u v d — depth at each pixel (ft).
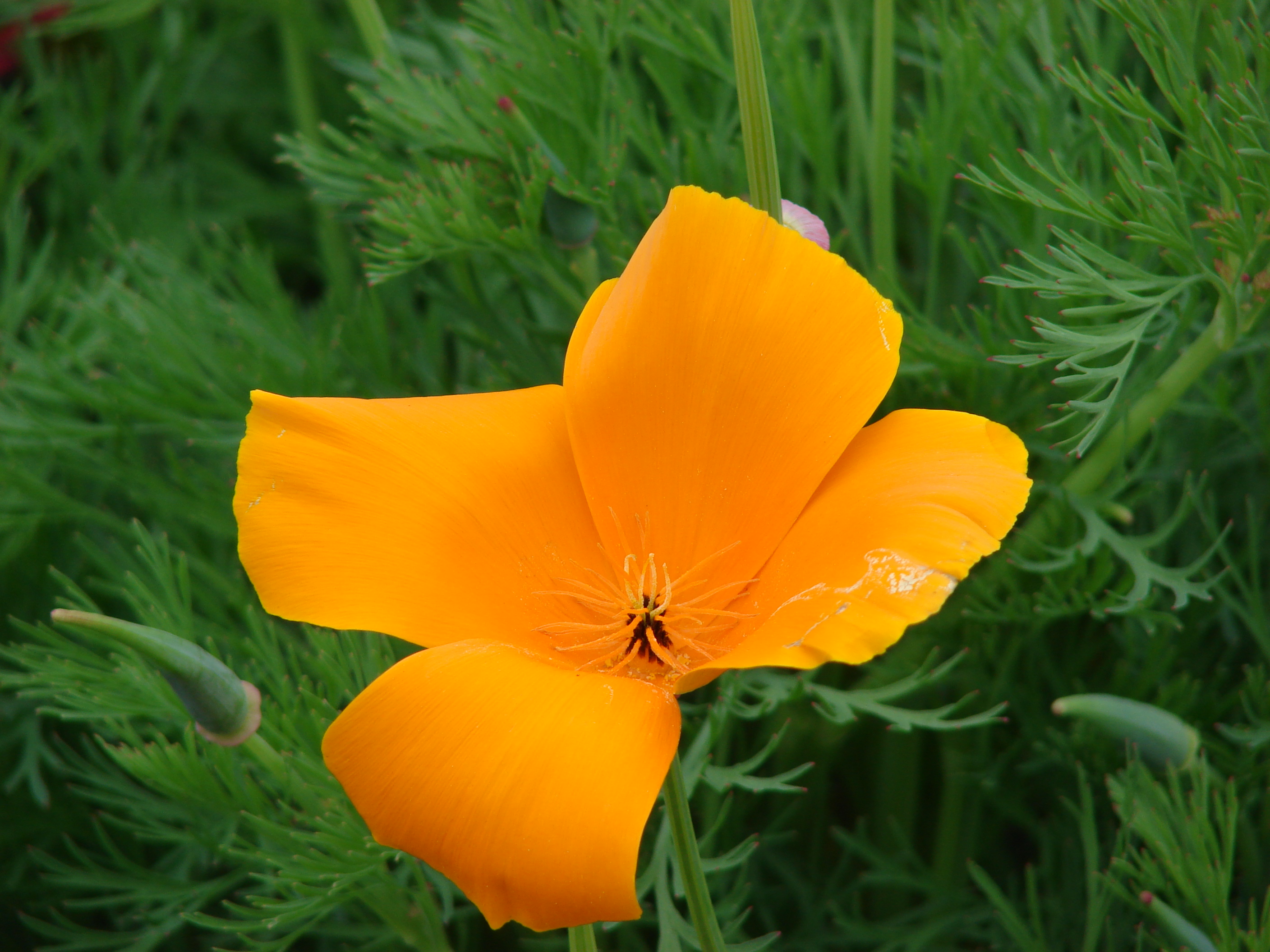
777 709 1.20
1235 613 1.21
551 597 1.01
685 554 1.01
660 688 0.96
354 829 1.07
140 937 1.15
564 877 0.92
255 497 0.97
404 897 1.12
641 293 1.00
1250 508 1.15
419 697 0.94
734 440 1.00
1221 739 1.18
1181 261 1.11
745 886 1.15
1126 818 1.08
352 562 0.97
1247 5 1.22
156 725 1.20
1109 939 1.10
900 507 0.95
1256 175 1.11
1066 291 1.09
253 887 1.20
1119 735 1.07
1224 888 1.06
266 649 1.13
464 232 1.17
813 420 0.99
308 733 1.11
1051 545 1.17
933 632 1.19
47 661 1.12
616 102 1.22
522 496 1.01
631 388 1.00
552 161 1.17
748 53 1.02
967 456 0.96
